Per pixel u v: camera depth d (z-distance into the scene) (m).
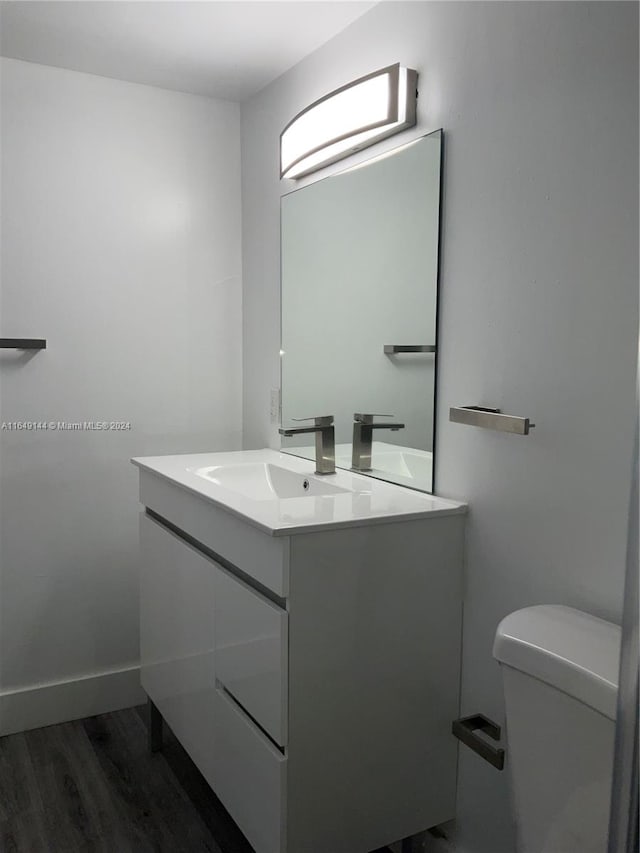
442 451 1.88
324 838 1.66
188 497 2.04
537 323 1.58
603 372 1.43
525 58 1.58
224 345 2.92
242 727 1.77
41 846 1.99
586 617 1.42
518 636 1.32
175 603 2.18
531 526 1.61
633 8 1.34
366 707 1.69
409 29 1.93
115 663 2.78
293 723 1.59
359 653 1.67
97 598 2.74
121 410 2.73
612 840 0.89
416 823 1.79
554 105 1.51
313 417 2.29
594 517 1.46
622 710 0.89
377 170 2.07
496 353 1.69
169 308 2.79
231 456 2.56
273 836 1.63
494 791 1.71
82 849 1.98
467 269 1.77
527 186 1.59
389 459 2.08
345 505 1.77
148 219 2.73
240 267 2.92
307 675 1.60
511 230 1.63
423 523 1.73
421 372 1.92
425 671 1.77
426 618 1.76
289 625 1.57
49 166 2.54
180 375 2.84
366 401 2.16
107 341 2.69
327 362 2.35
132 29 2.23
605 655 1.24
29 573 2.62
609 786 1.16
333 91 2.07
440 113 1.84
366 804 1.71
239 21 2.17
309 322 2.44
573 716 1.22
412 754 1.77
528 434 1.61
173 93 2.73
